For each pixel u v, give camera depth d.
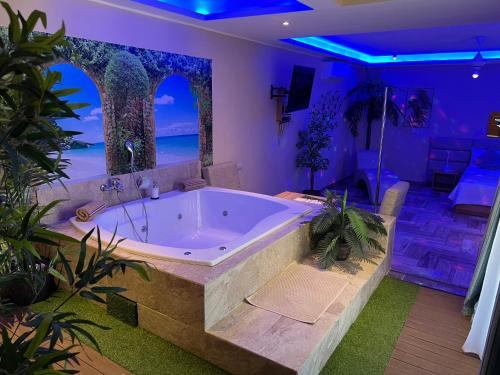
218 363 2.15
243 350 2.01
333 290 2.64
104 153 3.30
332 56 6.10
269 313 2.34
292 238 2.99
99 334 2.42
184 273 2.24
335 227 3.15
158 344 2.35
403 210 5.76
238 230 4.00
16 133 1.01
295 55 5.58
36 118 1.00
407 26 3.64
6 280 1.27
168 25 3.62
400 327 2.64
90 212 2.99
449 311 2.87
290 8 3.12
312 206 3.71
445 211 5.70
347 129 7.86
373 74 7.89
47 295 2.79
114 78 3.24
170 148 3.91
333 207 3.15
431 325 2.68
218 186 4.36
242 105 4.73
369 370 2.20
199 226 4.12
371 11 3.04
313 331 2.16
